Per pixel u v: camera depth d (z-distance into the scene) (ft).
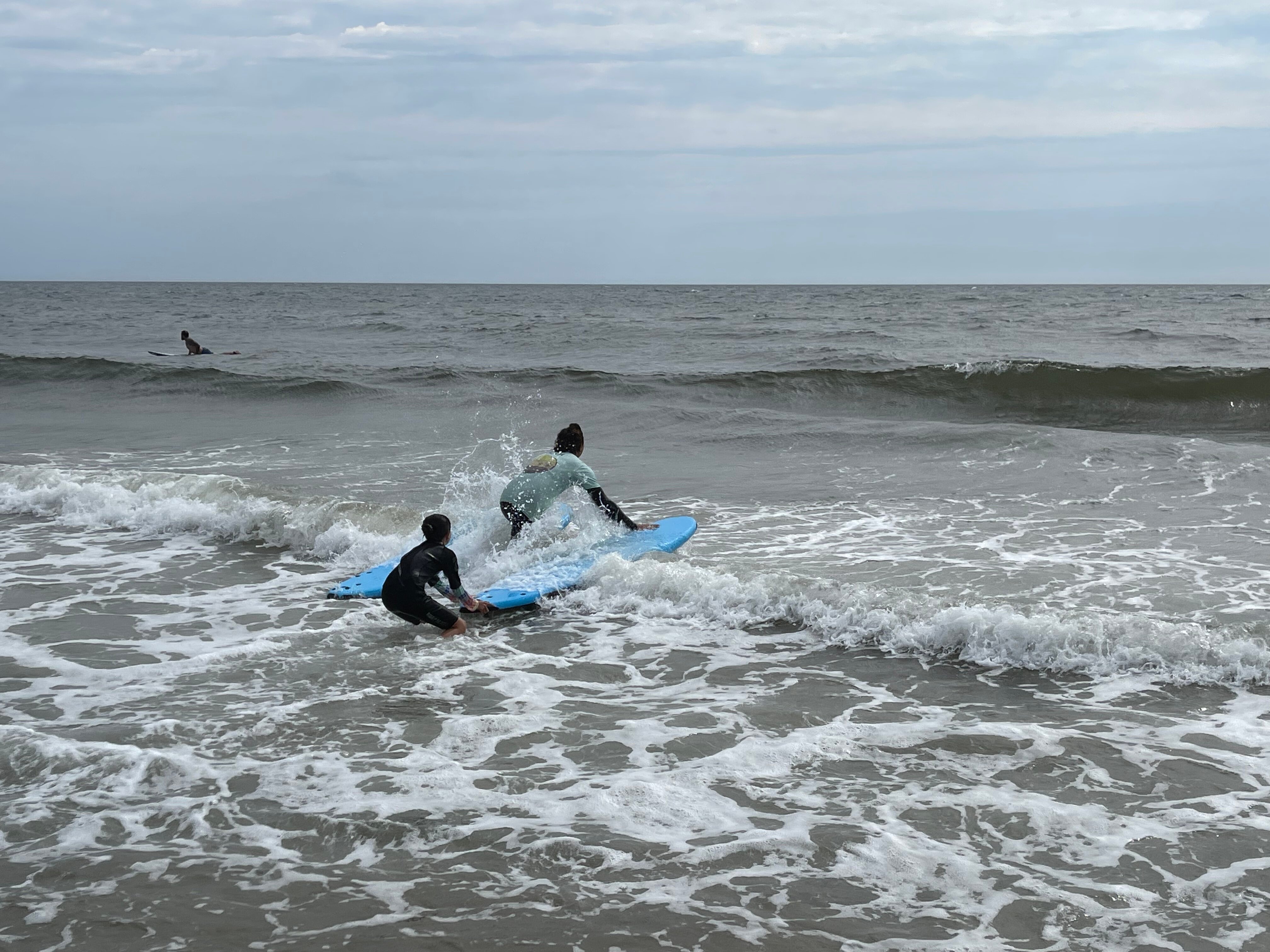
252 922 11.03
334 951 10.50
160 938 10.73
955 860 12.26
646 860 12.35
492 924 10.99
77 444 48.37
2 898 11.57
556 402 58.49
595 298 334.03
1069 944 10.52
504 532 27.50
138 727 16.56
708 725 16.52
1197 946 10.43
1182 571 24.23
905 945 10.54
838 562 26.08
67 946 10.61
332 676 18.98
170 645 20.93
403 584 21.43
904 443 43.27
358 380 70.38
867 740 15.81
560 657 20.08
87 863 12.33
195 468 41.42
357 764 15.12
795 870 12.09
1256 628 18.49
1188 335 104.58
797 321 150.51
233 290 569.23
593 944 10.61
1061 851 12.43
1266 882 11.59
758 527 30.30
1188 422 54.34
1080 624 19.10
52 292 483.92
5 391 68.54
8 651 20.54
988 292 386.93
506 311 215.92
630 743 15.87
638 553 26.25
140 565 27.50
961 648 19.65
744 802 13.85
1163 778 14.28
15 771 14.84
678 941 10.66
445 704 17.58
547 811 13.62
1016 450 40.60
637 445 46.73
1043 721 16.35
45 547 29.53
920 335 115.24
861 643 20.34
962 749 15.42
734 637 21.03
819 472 38.96
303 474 39.63
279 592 24.95
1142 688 17.57
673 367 81.61
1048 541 27.55
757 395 63.36
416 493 35.81
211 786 14.40
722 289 588.09
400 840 12.87
